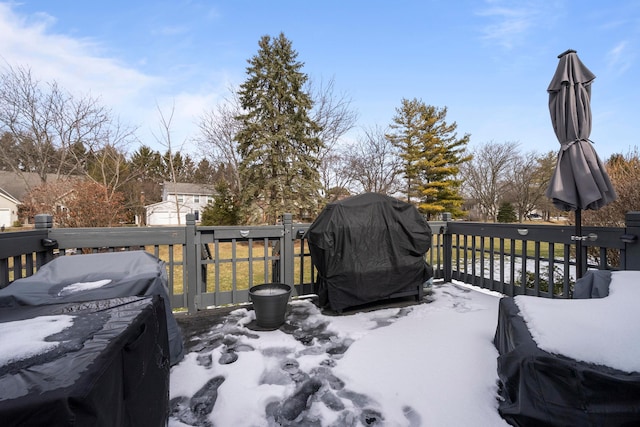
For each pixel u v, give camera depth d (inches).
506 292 156.6
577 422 46.3
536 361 50.8
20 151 446.0
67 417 26.0
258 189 492.7
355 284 131.0
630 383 43.3
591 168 109.0
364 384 78.7
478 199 913.5
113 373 33.2
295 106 518.0
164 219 916.0
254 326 120.5
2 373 29.5
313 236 131.8
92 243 123.4
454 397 72.4
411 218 143.5
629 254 106.7
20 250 100.8
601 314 58.1
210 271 273.6
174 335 91.7
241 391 77.0
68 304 52.8
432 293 163.2
